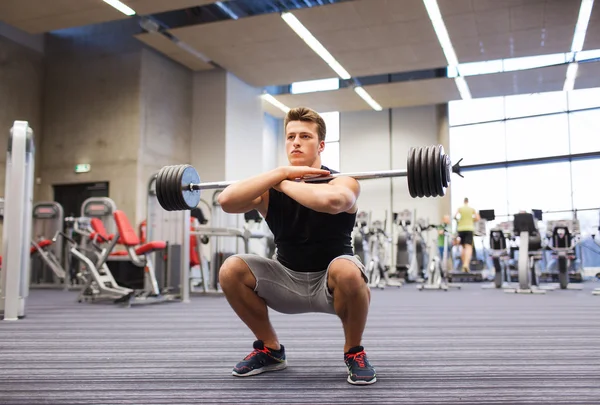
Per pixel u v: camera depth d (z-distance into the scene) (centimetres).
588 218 1006
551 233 677
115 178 828
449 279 873
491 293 607
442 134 1109
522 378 161
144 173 827
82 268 685
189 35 757
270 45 791
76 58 873
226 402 134
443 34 745
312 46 792
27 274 358
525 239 610
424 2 651
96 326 305
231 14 700
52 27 726
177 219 558
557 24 712
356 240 766
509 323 309
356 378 153
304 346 226
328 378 162
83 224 573
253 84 976
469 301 486
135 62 834
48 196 871
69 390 148
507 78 932
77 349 221
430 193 158
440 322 317
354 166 1173
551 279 862
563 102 1040
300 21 707
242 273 159
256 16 697
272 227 168
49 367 182
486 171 1102
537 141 1058
